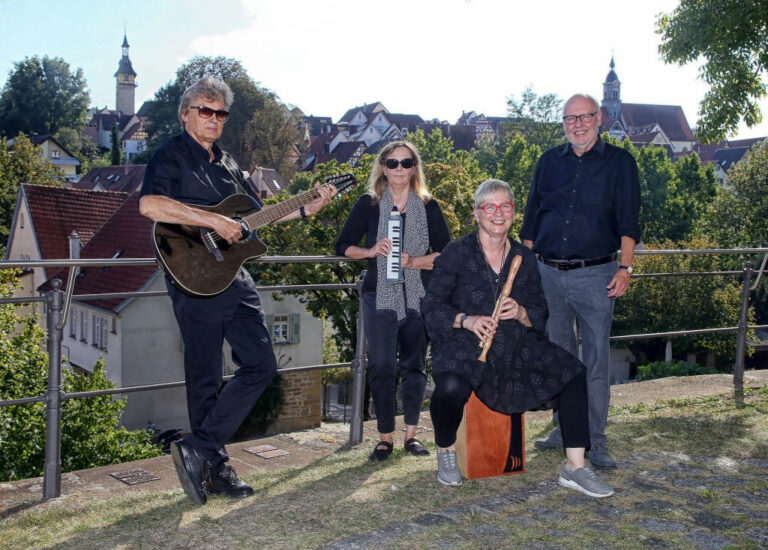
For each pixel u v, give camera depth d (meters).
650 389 6.36
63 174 56.06
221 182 3.84
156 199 3.52
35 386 16.36
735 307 38.44
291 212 4.12
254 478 4.13
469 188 27.19
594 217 4.40
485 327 3.69
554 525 3.28
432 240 4.66
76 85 117.75
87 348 28.84
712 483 3.87
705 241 45.38
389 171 4.51
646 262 39.09
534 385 3.72
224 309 3.75
